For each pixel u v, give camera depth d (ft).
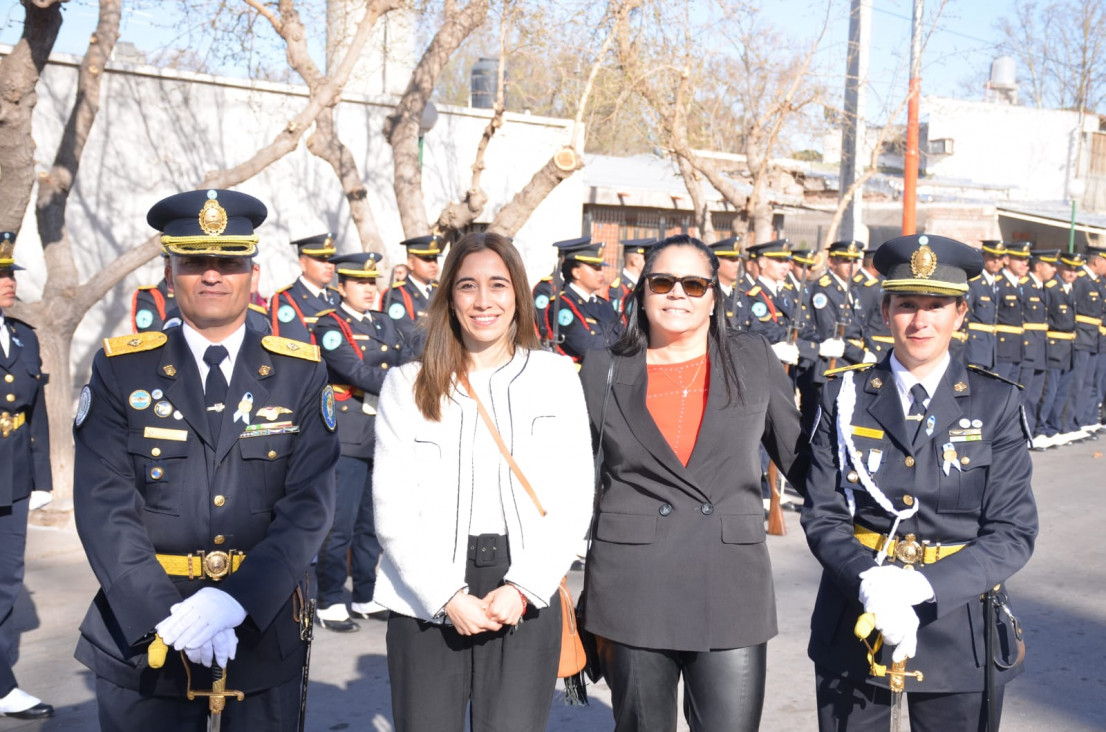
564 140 49.55
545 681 9.76
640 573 10.16
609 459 10.57
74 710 15.23
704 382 10.66
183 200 9.40
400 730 9.82
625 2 32.19
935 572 9.25
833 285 34.47
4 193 22.79
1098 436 43.83
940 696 9.89
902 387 10.10
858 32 47.65
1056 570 23.25
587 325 24.21
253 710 9.47
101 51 25.49
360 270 20.35
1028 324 40.16
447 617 9.57
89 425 9.36
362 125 42.93
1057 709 15.84
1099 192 99.60
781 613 19.97
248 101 39.75
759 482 10.46
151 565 9.02
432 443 9.91
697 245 10.59
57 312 25.00
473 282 9.96
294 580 9.16
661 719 10.27
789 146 49.62
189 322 9.68
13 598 15.17
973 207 70.85
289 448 9.73
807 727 14.94
